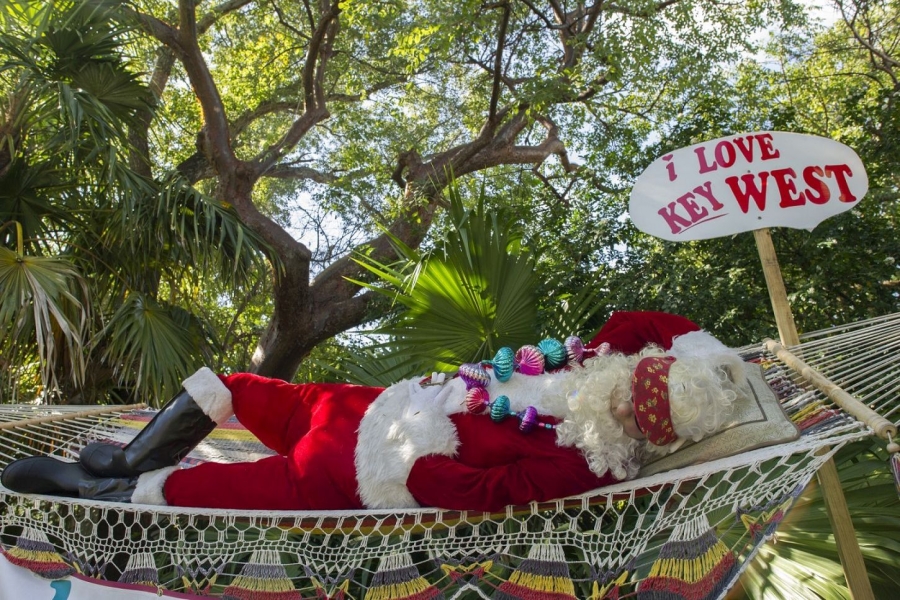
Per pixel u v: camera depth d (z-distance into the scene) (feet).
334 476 7.88
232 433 11.35
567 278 18.43
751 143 9.48
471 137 44.78
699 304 16.44
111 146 19.61
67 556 8.50
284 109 44.93
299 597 7.68
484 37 32.40
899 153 17.93
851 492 9.35
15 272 16.72
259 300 41.45
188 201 21.54
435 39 26.73
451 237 14.16
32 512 9.01
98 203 21.61
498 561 7.51
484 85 40.06
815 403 7.77
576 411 7.59
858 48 33.60
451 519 7.63
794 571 8.90
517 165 39.65
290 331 33.01
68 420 11.47
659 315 9.06
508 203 27.50
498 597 7.34
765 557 9.17
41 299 16.29
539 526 8.99
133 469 8.58
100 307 19.76
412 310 14.24
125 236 20.02
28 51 19.70
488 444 7.75
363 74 43.52
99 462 8.68
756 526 6.89
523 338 14.51
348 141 42.78
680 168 9.71
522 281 14.19
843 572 8.27
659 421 7.27
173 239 21.31
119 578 8.83
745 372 7.98
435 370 14.40
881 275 16.22
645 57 27.66
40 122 20.71
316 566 7.79
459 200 15.21
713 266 17.11
